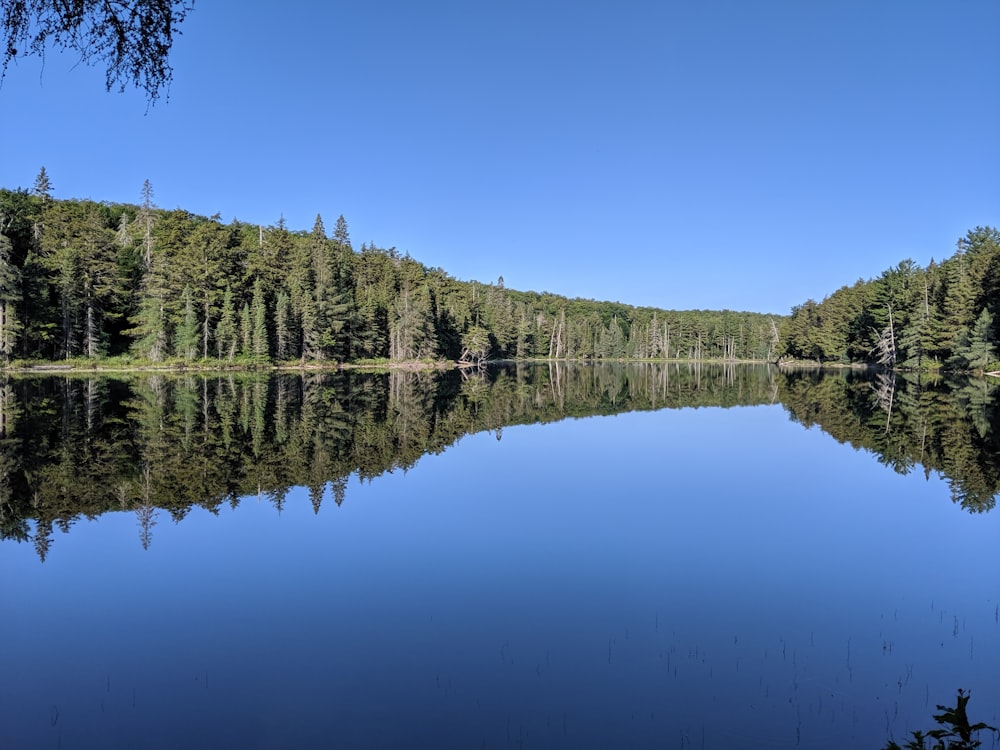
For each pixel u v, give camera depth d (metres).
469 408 34.12
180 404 31.12
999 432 23.58
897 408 32.91
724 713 6.04
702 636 7.63
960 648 7.35
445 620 8.04
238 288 64.62
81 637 7.56
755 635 7.66
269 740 5.59
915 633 7.73
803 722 5.90
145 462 17.41
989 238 72.88
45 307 52.72
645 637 7.58
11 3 5.10
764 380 64.69
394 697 6.30
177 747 5.51
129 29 5.44
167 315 58.34
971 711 6.07
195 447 19.72
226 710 6.07
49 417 25.64
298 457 18.50
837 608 8.44
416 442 21.77
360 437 22.47
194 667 6.88
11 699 6.25
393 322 83.69
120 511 12.80
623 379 66.81
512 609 8.38
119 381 43.84
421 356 84.06
